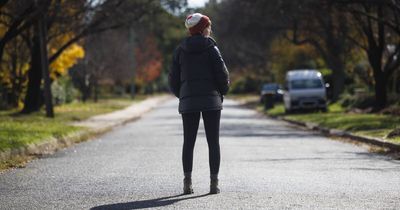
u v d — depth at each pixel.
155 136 24.81
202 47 9.73
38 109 41.09
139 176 12.27
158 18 43.00
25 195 10.05
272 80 86.69
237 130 28.80
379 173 12.52
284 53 63.91
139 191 10.33
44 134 20.66
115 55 70.69
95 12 35.34
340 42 49.47
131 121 39.38
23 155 16.52
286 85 46.16
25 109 40.81
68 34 41.06
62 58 45.00
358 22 39.19
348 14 40.75
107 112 49.25
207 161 14.90
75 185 11.10
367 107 43.84
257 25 51.00
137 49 101.31
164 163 14.65
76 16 34.50
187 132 9.92
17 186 11.04
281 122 37.06
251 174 12.43
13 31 29.53
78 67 66.50
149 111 56.38
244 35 54.12
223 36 55.69
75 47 45.34
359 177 11.91
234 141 21.70
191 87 9.73
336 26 44.16
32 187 10.91
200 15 9.91
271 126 32.56
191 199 9.47
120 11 36.28
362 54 52.94
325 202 9.15
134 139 23.39
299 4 35.62
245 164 14.33
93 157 16.38
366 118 31.03
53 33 39.50
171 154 16.95
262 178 11.81
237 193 10.00
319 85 44.88
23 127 23.59
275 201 9.23
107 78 91.75
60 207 8.98
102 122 34.94
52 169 13.62
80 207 8.95
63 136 21.75
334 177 11.92
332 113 41.09
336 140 22.45
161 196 9.80
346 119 31.12
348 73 60.41
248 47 79.19
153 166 14.02
